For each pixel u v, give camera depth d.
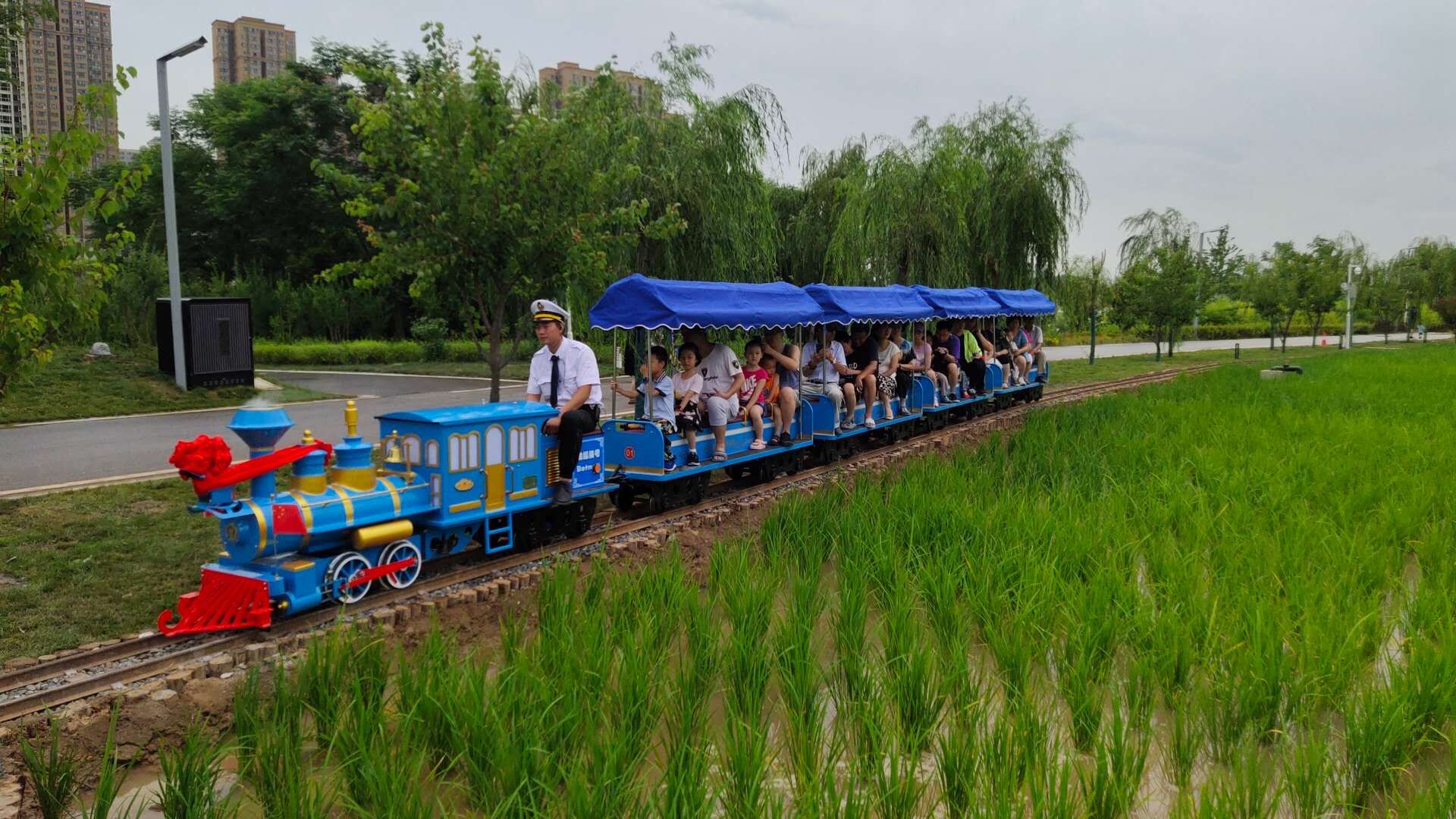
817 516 10.39
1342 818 5.01
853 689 6.27
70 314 7.82
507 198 11.95
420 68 12.62
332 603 7.80
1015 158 29.19
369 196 12.92
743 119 22.02
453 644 6.57
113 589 8.28
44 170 7.14
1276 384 26.14
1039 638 7.02
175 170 50.16
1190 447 14.50
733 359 12.52
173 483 12.53
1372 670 6.77
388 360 36.78
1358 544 8.76
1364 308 73.69
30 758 4.98
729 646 6.65
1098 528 9.37
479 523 9.12
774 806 4.66
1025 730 5.40
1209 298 47.16
